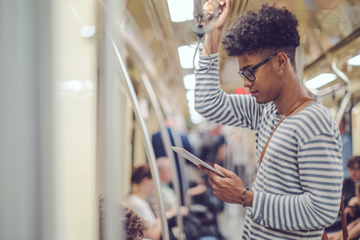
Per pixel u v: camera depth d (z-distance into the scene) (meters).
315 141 0.79
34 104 0.38
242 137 5.08
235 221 4.57
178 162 3.36
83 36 0.44
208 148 5.48
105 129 0.46
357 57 2.02
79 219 0.42
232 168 5.08
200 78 1.15
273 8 0.94
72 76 0.42
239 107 1.14
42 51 0.38
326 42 1.92
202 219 3.30
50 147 0.39
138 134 3.00
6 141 0.37
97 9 0.45
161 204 1.21
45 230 0.38
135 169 2.22
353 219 1.91
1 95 0.37
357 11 1.53
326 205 0.76
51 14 0.39
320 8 1.52
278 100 0.93
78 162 0.42
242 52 0.92
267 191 0.89
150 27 2.01
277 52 0.90
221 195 0.92
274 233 0.87
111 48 0.48
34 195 0.38
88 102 0.45
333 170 0.77
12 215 0.37
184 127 7.14
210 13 1.09
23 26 0.38
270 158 0.89
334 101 2.35
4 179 0.37
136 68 2.80
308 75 2.34
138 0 1.54
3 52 0.37
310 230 0.87
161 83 3.91
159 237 2.01
